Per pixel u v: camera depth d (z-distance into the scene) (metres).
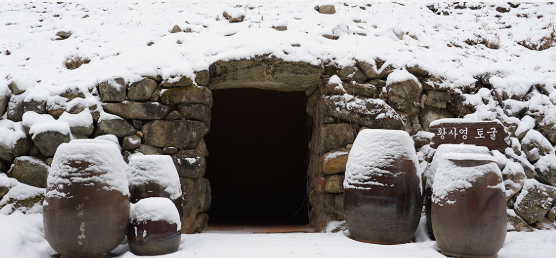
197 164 5.16
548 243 4.20
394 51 5.80
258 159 10.68
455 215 3.44
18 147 4.93
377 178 4.07
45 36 6.50
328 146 5.35
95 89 5.24
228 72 5.41
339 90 5.34
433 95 5.65
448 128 4.30
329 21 6.23
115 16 6.86
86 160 3.34
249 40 5.57
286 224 7.28
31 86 5.30
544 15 7.46
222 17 6.27
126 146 5.09
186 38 5.83
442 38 6.63
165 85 5.20
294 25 6.03
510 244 4.16
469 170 3.48
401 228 4.05
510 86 5.62
